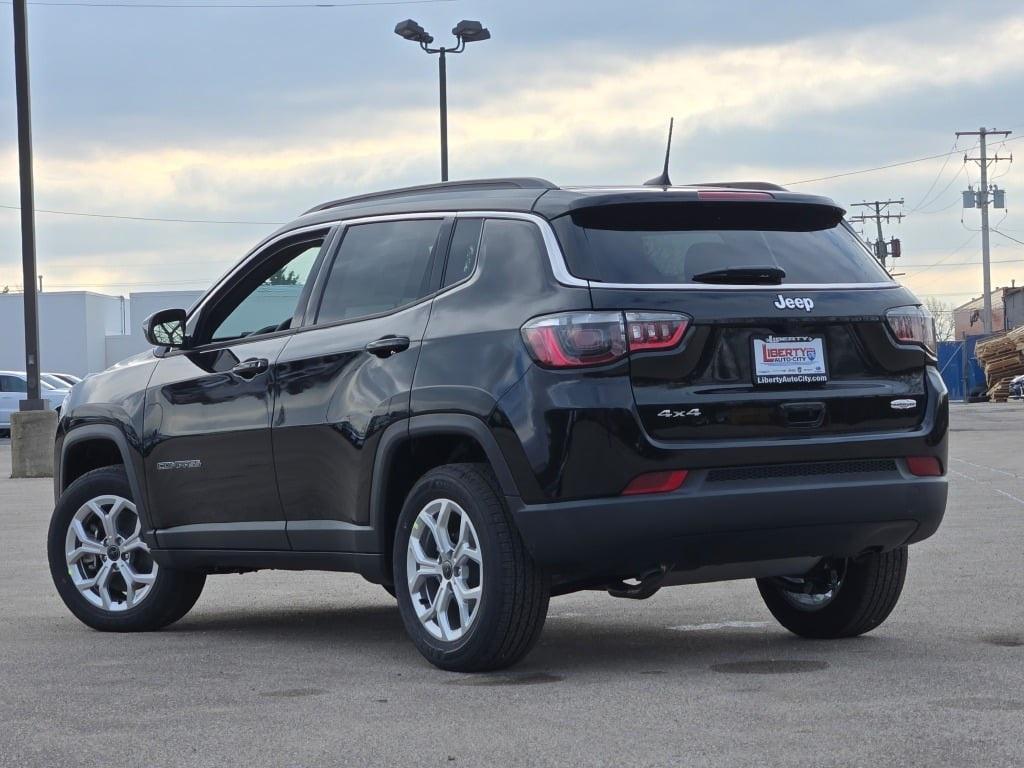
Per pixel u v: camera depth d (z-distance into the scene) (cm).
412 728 516
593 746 480
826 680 584
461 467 625
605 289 592
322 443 682
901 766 442
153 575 783
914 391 636
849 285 634
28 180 2394
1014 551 1027
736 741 480
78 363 6762
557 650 680
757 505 592
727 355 598
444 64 3484
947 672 595
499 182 662
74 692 597
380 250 691
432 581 642
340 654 689
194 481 755
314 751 484
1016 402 5291
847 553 628
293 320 721
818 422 610
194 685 611
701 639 706
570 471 582
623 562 588
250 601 908
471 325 623
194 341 772
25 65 2406
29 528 1408
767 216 645
